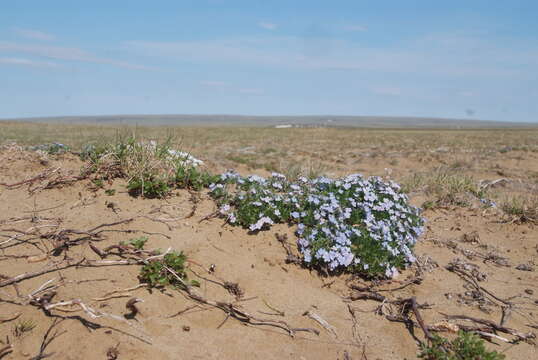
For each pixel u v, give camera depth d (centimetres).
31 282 333
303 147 2403
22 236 391
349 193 532
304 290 395
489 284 458
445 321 372
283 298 377
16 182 483
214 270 393
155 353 285
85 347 279
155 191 495
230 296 366
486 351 316
